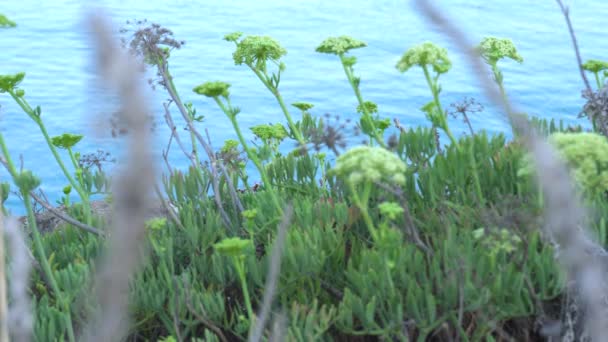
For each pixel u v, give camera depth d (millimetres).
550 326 2375
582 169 2090
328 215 3367
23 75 3502
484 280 2494
